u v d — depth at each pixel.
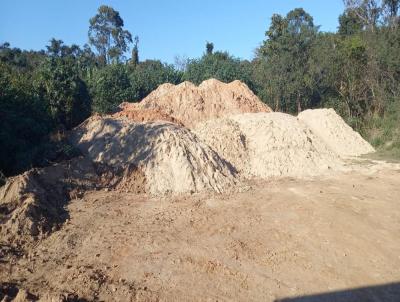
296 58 35.16
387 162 20.64
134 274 9.67
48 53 60.66
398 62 27.88
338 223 12.56
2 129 15.68
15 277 9.38
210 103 28.22
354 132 24.66
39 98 19.84
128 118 22.20
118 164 16.73
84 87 22.61
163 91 31.34
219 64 37.69
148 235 11.69
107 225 12.33
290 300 8.82
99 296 8.69
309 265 10.23
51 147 17.20
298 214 13.32
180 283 9.33
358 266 10.22
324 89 34.69
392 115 26.80
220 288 9.19
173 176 15.84
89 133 18.84
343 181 17.30
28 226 11.46
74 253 10.65
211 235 11.81
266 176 18.50
